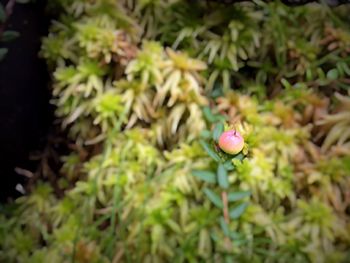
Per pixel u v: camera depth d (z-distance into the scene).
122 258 0.19
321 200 0.19
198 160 0.19
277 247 0.18
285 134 0.19
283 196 0.19
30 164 0.22
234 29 0.20
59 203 0.20
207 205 0.19
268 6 0.21
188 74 0.20
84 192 0.20
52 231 0.20
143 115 0.20
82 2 0.21
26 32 0.20
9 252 0.20
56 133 0.22
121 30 0.20
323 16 0.21
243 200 0.19
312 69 0.21
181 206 0.19
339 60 0.20
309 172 0.19
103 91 0.20
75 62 0.21
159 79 0.20
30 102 0.21
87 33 0.20
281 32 0.21
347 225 0.18
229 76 0.21
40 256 0.19
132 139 0.20
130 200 0.19
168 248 0.19
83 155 0.21
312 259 0.18
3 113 0.21
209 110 0.20
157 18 0.21
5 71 0.20
